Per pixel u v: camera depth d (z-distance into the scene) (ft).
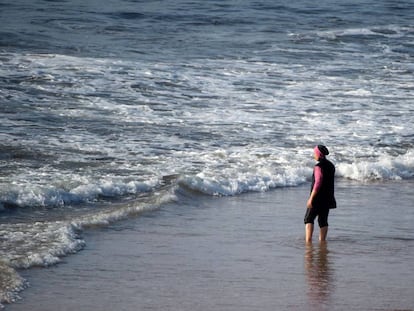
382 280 77.97
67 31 283.59
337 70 236.02
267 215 108.58
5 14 318.04
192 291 72.79
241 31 305.32
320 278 78.23
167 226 99.40
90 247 87.66
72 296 70.33
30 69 202.49
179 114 171.94
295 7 377.91
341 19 351.87
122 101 179.83
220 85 202.69
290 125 168.25
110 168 128.57
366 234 98.68
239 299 70.59
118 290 72.54
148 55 241.55
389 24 343.05
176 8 354.95
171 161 135.85
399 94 206.39
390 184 133.90
